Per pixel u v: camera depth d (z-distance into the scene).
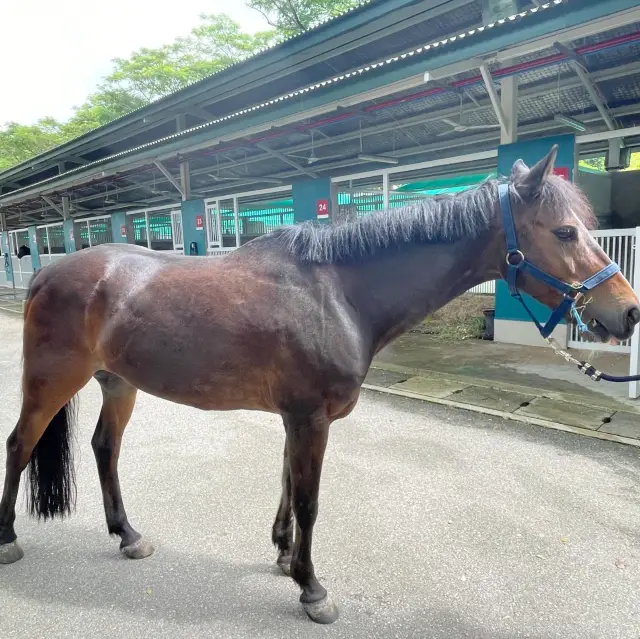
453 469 3.23
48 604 2.10
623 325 1.68
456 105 7.20
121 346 2.06
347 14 7.32
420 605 2.04
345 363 1.86
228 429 4.04
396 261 1.94
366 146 9.28
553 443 3.59
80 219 16.14
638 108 6.90
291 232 2.04
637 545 2.40
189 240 11.46
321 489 3.00
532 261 1.78
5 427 4.25
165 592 2.16
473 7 6.66
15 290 16.48
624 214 8.57
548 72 6.15
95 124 25.45
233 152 9.98
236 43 24.09
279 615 2.02
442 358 6.17
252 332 1.88
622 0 3.72
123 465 3.40
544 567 2.25
